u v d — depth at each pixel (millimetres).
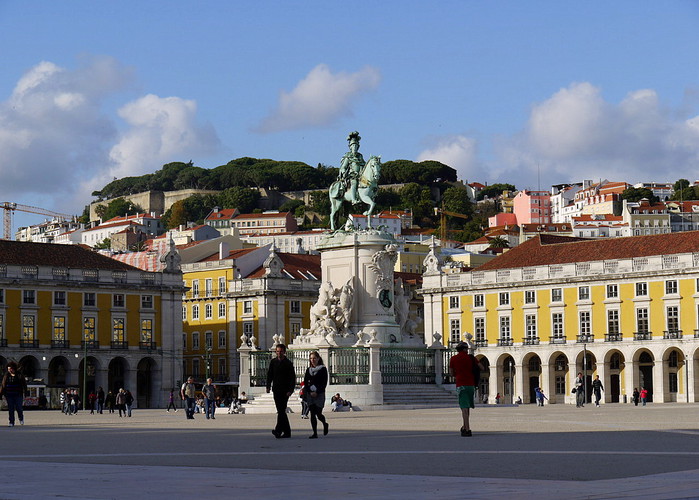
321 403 19641
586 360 72812
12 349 69625
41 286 71188
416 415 31312
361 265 41219
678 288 69062
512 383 76062
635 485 10375
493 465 12906
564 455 14336
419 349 41656
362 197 42156
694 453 14539
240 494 9859
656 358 69500
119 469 12461
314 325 41156
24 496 9703
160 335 76062
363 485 10578
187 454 15102
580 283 72812
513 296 75812
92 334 73062
